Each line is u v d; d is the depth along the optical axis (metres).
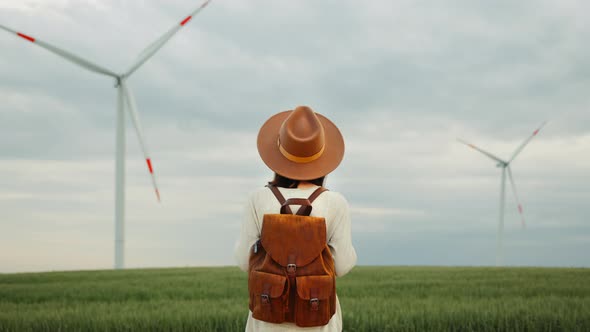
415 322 7.58
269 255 3.01
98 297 12.17
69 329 7.33
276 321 2.97
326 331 3.08
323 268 3.00
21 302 11.09
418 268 27.45
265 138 3.41
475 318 7.66
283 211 3.07
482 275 18.78
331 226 3.18
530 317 7.49
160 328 7.27
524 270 22.16
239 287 14.23
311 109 3.26
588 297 10.25
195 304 9.77
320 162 3.28
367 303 9.53
